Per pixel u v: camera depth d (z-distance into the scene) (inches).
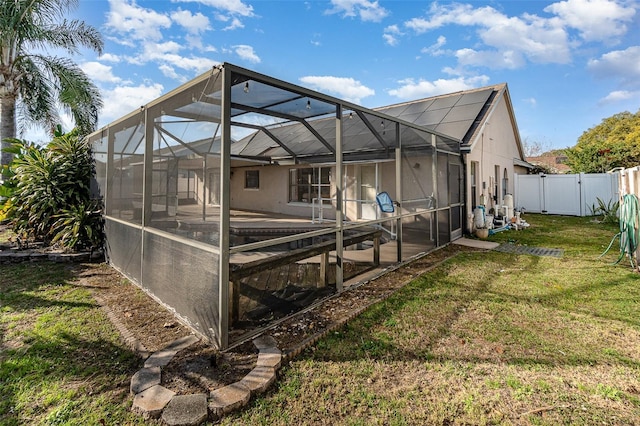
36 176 264.4
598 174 538.3
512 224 408.2
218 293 113.6
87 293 169.6
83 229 241.4
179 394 88.6
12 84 367.9
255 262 133.3
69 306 152.9
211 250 116.7
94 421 81.4
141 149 170.4
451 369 106.1
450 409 88.0
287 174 505.7
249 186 581.0
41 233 269.9
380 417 85.0
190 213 130.1
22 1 338.6
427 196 315.0
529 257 255.8
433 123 420.5
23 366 104.7
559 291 176.7
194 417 80.6
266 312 142.9
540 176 586.9
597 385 97.4
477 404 90.0
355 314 146.3
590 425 82.0
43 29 371.6
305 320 139.3
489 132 431.8
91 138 256.8
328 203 448.1
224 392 89.4
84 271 209.3
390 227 339.3
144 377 95.9
